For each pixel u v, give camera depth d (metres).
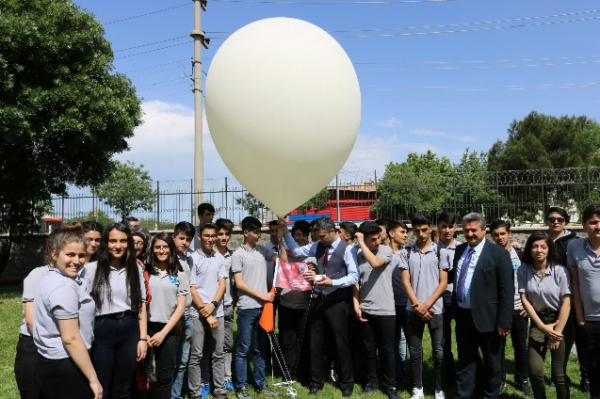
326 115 4.02
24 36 10.54
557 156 22.95
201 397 4.50
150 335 3.90
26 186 12.66
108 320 3.38
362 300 4.75
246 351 4.69
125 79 13.44
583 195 10.47
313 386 4.84
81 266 2.85
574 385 4.88
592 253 3.72
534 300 4.05
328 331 5.04
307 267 4.73
